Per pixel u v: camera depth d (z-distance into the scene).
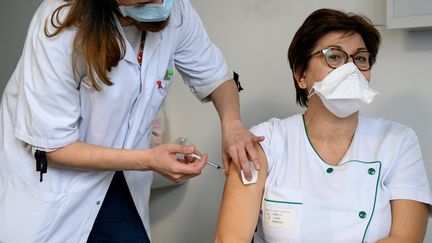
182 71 1.87
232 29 2.46
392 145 1.57
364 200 1.49
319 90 1.48
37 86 1.43
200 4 2.54
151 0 1.34
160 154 1.51
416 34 2.02
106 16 1.39
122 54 1.47
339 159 1.58
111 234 1.77
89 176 1.62
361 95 1.42
